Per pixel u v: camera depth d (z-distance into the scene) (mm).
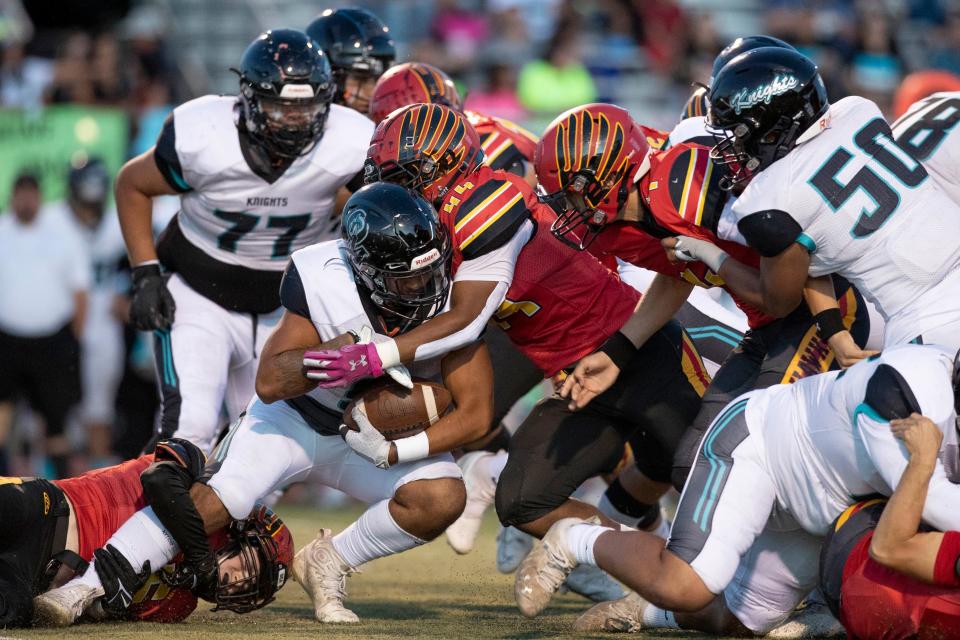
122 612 14125
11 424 30203
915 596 11812
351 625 14750
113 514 14445
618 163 14703
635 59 40438
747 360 16188
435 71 19469
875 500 12812
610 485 18344
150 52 36625
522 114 37156
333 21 20656
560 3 41875
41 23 38625
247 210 18250
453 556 22969
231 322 19078
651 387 16359
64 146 31891
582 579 17297
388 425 14375
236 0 43125
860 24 40750
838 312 14609
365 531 15070
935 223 13938
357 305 14367
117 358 30766
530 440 16531
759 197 13961
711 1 44250
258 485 14617
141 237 18688
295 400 15016
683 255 14984
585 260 16297
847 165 14008
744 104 13922
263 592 14820
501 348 18984
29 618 13375
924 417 11703
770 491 13305
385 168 14938
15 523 13414
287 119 17344
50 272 29109
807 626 14594
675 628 14820
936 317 13727
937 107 16172
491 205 14664
